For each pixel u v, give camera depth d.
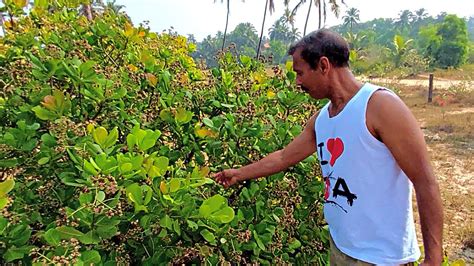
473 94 17.22
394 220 1.65
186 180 1.73
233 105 2.41
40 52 2.23
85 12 3.75
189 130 2.27
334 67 1.67
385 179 1.62
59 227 1.54
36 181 1.86
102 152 1.67
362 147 1.61
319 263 2.26
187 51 3.81
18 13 2.80
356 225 1.68
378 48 41.12
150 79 2.34
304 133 2.01
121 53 2.72
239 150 2.23
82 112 2.09
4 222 1.56
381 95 1.59
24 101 2.12
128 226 1.76
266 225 2.04
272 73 3.16
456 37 38.91
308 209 2.28
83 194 1.59
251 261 2.03
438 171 7.90
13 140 1.81
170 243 1.83
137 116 2.26
